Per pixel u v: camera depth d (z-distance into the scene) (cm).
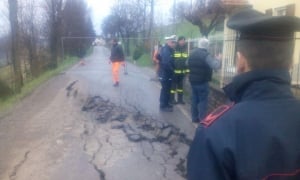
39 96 1456
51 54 2969
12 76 1683
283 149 145
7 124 960
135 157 681
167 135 805
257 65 154
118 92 1505
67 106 1202
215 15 1747
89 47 6531
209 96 1014
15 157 693
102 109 1109
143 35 4262
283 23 148
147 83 1838
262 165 143
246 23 152
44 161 669
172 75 1091
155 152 708
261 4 1071
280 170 144
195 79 888
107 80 1995
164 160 663
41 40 2828
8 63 1920
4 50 1927
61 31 3369
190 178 150
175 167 629
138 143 765
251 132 145
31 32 2316
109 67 3191
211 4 1755
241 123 147
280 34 151
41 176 601
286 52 153
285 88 155
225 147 143
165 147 738
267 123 147
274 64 153
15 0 1636
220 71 955
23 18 2270
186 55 1155
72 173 610
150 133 834
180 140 779
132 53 4388
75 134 844
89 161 664
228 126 148
